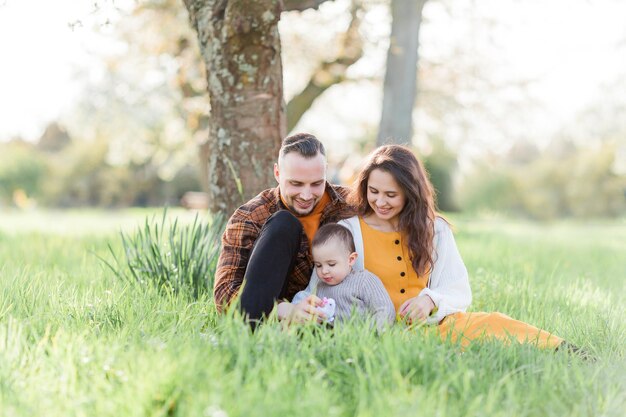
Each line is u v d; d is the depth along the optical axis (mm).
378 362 2832
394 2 11953
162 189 37875
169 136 17625
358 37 12797
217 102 5672
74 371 2658
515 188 31312
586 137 35562
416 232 3799
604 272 7891
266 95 5617
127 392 2469
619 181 32344
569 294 5598
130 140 19422
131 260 5004
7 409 2354
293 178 3654
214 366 2623
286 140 3766
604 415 2496
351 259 3771
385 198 3787
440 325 3709
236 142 5633
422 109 15914
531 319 4438
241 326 3109
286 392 2430
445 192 29297
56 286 4637
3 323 3348
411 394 2457
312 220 3982
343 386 2703
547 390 2676
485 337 3412
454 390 2662
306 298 3469
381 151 3885
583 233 18391
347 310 3682
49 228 13664
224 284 3734
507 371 2891
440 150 27844
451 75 14984
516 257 8273
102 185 37219
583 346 3730
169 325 3490
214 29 5535
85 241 9070
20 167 36906
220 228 5480
